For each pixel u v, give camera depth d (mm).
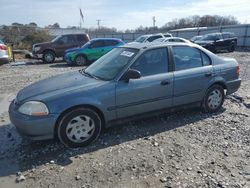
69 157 4043
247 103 6465
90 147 4332
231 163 3797
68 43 18375
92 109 4328
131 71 4445
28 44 34625
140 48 4891
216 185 3299
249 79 9641
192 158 3941
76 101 4133
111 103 4434
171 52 5070
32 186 3375
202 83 5375
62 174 3611
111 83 4441
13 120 4180
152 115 4977
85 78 4754
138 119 4871
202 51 5500
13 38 36219
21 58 21625
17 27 38156
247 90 7930
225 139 4559
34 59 20000
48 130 4051
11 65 16500
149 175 3537
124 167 3738
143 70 4750
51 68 14664
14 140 4707
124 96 4520
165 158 3957
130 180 3441
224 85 5746
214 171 3600
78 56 15930
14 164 3906
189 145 4352
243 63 14672
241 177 3461
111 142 4500
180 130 4941
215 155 4020
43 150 4281
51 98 4074
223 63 5723
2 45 13070
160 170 3646
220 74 5613
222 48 23734
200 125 5164
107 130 4953
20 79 10609
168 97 4992
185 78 5117
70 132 4227
